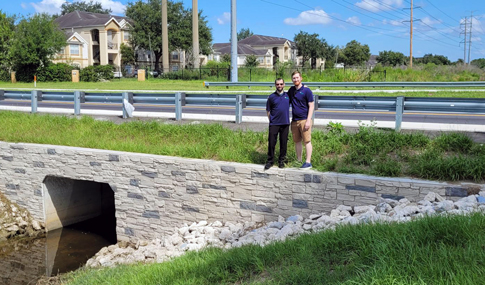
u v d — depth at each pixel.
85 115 13.71
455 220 5.06
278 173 8.67
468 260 4.14
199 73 45.78
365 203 7.92
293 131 8.64
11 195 12.49
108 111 14.60
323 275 4.63
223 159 9.66
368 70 34.91
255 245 6.39
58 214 12.59
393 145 9.05
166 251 8.82
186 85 33.34
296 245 5.77
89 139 11.71
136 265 7.71
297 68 38.81
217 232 8.97
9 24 48.97
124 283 6.09
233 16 25.17
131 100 13.67
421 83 22.92
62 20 68.44
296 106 8.45
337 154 9.23
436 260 4.23
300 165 8.80
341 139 9.61
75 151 11.11
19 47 43.69
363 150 9.02
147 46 65.75
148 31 65.38
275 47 85.94
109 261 9.20
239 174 9.09
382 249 4.65
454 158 7.86
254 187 8.96
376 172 8.14
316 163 8.84
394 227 5.33
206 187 9.50
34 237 11.90
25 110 16.16
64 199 12.71
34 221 12.14
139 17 66.25
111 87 30.80
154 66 69.19
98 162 10.80
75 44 60.97
